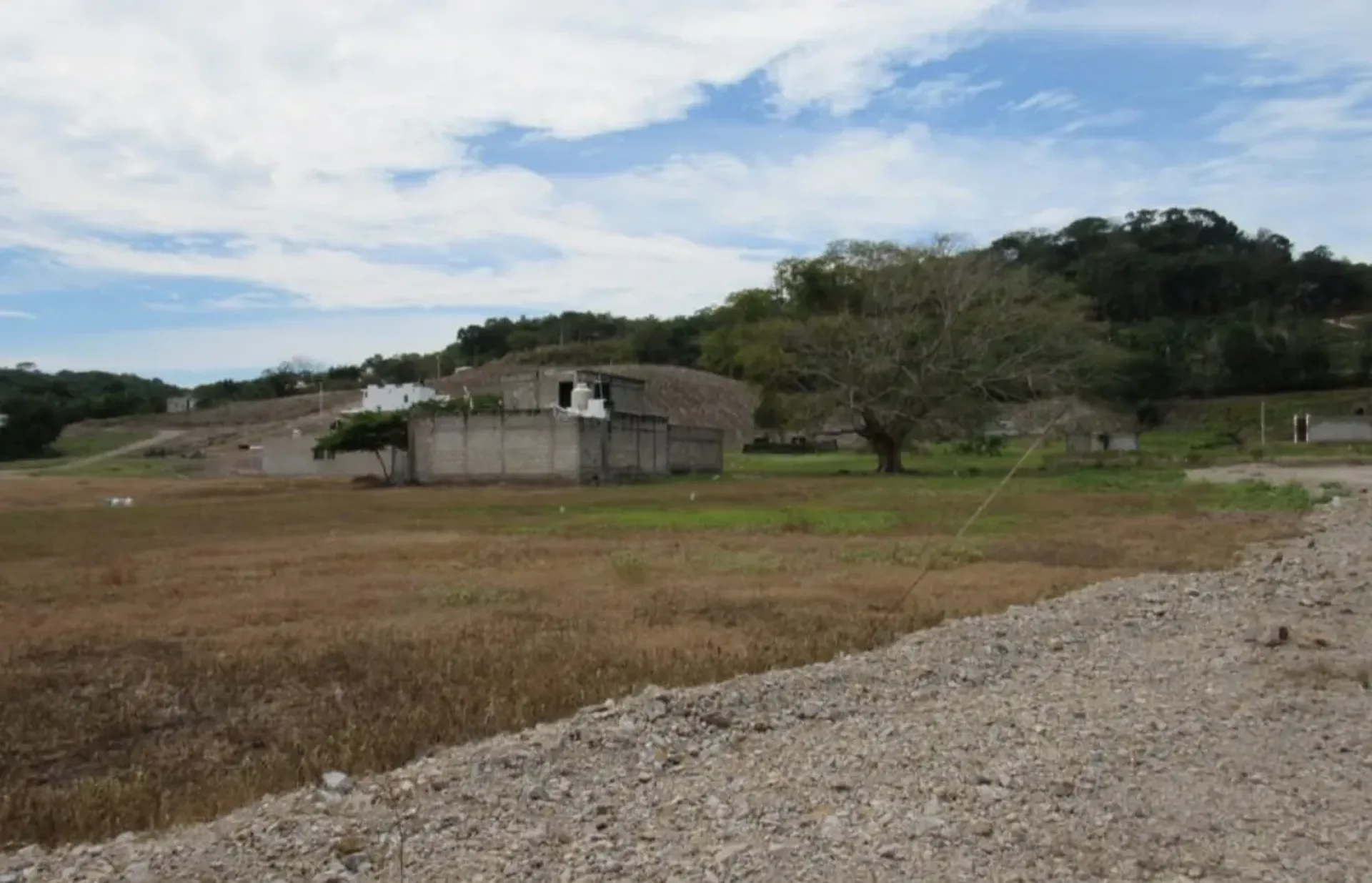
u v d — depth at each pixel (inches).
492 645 559.8
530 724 402.6
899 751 343.0
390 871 249.1
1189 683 441.1
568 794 305.9
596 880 242.4
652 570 874.1
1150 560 914.7
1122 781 311.6
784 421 3078.2
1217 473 2384.4
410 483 2544.3
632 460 2632.9
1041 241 6510.8
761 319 3184.1
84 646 585.0
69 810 312.8
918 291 2790.4
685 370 5620.1
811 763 334.3
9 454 4153.5
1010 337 2829.7
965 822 275.7
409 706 432.8
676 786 315.0
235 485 2593.5
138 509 1815.9
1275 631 515.8
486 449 2487.7
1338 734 359.3
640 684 460.4
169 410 5511.8
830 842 263.0
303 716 429.1
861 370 2753.4
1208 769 322.3
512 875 246.2
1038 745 346.6
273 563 971.9
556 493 2106.3
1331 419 3841.0
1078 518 1320.1
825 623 621.0
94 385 6815.9
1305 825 275.7
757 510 1544.0
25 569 965.8
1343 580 716.7
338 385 6368.1
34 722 429.1
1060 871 245.6
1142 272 5708.7
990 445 3216.0
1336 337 5152.6
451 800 298.7
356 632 607.2
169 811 312.5
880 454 2874.0
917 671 466.9
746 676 464.4
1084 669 476.4
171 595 781.3
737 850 256.5
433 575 869.8
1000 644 530.0
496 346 7239.2
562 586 789.2
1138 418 4576.8
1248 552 952.3
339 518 1530.5
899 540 1098.7
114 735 413.7
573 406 2719.0
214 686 484.1
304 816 286.4
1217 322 5344.5
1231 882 240.7
